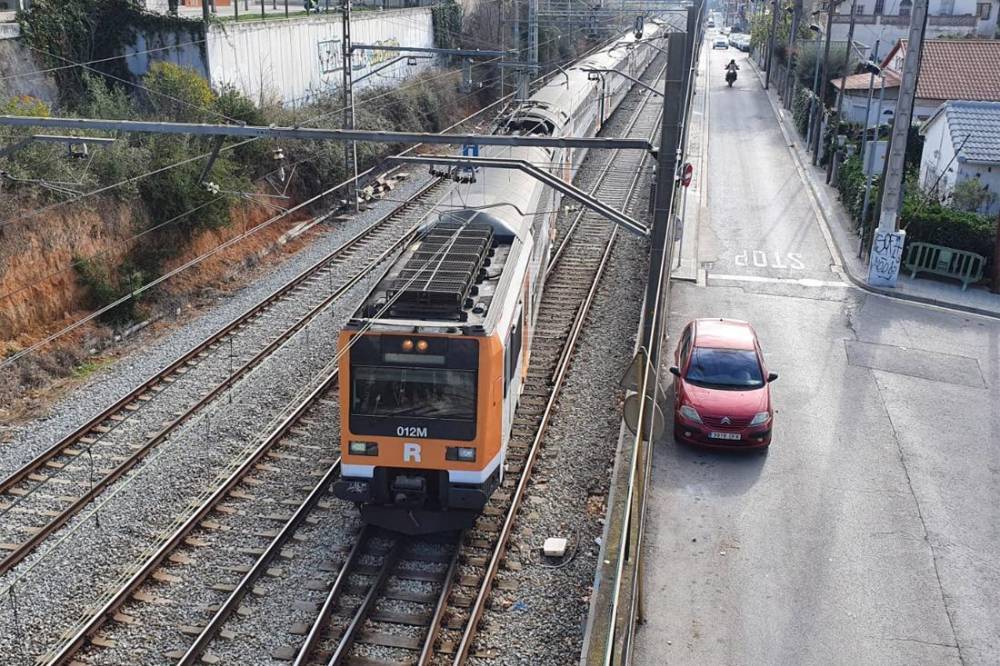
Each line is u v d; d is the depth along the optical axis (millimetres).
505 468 13109
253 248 24000
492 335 10992
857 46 50031
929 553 11703
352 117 27906
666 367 17062
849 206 29531
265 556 10898
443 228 14641
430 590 10578
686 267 23703
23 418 15062
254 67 30312
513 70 46094
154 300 20203
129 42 27734
